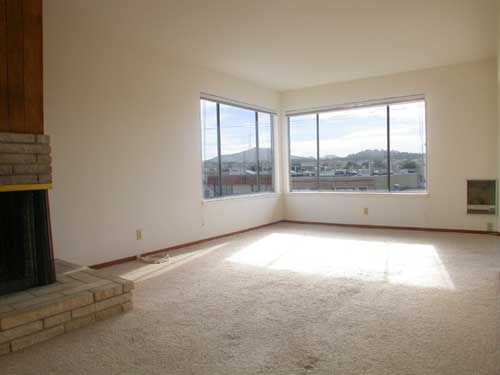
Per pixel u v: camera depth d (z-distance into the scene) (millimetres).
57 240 3660
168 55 4836
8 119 2557
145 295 3115
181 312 2732
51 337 2344
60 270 3141
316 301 2902
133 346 2223
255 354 2104
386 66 5613
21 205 2670
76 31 3807
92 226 3963
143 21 3797
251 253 4617
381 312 2654
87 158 3912
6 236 2678
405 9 3643
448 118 5707
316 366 1960
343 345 2182
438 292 3043
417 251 4527
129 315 2689
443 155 5781
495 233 5496
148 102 4586
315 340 2254
